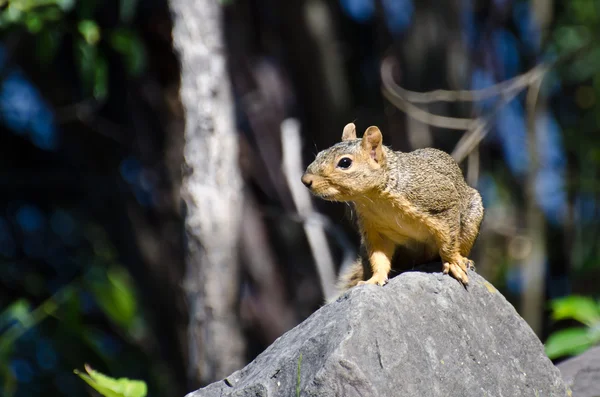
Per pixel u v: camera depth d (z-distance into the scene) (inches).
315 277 609.3
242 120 599.5
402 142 601.0
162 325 609.6
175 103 575.2
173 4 409.4
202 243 398.6
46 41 486.0
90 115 586.9
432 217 307.4
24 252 690.2
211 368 402.0
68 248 689.6
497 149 677.3
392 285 256.8
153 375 637.3
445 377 242.5
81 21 485.1
